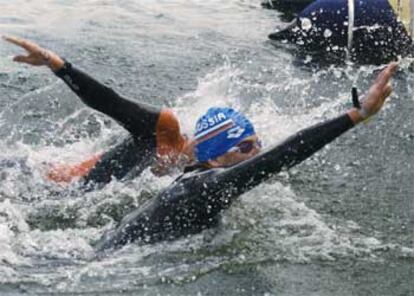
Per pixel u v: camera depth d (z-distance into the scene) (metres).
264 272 12.66
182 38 27.23
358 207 15.28
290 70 23.97
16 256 13.21
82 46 25.77
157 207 13.91
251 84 22.56
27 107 20.66
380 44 26.30
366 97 13.03
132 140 16.44
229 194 13.64
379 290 12.10
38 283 12.24
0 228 14.28
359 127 19.34
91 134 19.19
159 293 11.96
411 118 19.98
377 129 19.27
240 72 23.64
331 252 13.38
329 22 26.81
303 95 21.77
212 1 32.62
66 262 13.03
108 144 18.62
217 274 12.58
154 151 16.12
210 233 13.90
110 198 15.63
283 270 12.73
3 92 21.58
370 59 25.44
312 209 15.13
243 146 14.40
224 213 14.57
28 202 15.61
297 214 14.88
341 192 15.95
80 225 14.72
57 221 14.85
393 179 16.62
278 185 16.14
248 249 13.45
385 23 26.39
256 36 27.80
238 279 12.41
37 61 15.22
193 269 12.74
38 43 25.86
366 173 16.89
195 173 14.09
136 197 15.59
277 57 25.33
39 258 13.19
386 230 14.30
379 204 15.42
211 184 13.69
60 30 27.66
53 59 15.24
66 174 16.50
